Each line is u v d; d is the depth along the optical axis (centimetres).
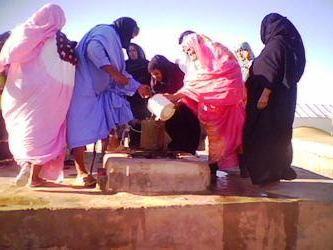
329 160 815
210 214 319
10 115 344
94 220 298
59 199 319
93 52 346
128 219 304
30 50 329
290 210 336
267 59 373
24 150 338
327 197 353
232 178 434
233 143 388
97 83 357
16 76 337
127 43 394
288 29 380
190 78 384
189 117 408
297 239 339
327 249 344
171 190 357
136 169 352
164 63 450
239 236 326
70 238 295
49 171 366
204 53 375
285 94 378
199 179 362
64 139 357
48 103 337
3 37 459
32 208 289
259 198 342
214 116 379
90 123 354
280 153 384
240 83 375
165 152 408
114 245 302
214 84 370
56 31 345
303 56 385
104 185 360
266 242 332
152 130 431
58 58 340
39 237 290
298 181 427
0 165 476
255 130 380
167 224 311
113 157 377
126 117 378
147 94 384
